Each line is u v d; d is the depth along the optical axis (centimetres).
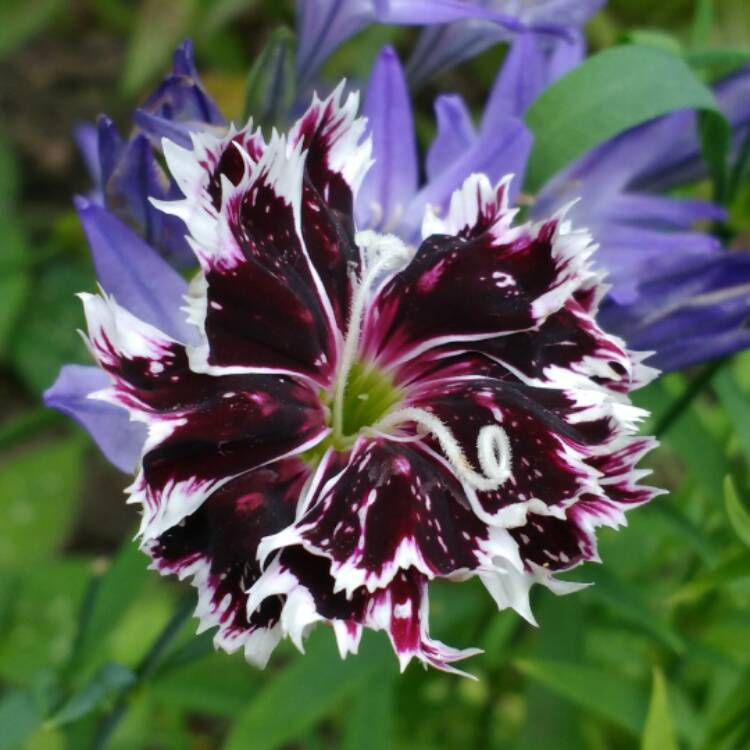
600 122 15
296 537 12
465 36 17
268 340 12
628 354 13
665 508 17
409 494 12
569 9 17
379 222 15
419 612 12
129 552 17
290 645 21
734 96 17
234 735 16
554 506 12
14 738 17
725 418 20
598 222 16
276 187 12
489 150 14
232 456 12
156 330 12
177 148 12
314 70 17
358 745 17
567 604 17
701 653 18
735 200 18
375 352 13
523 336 13
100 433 13
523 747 17
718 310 15
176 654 16
